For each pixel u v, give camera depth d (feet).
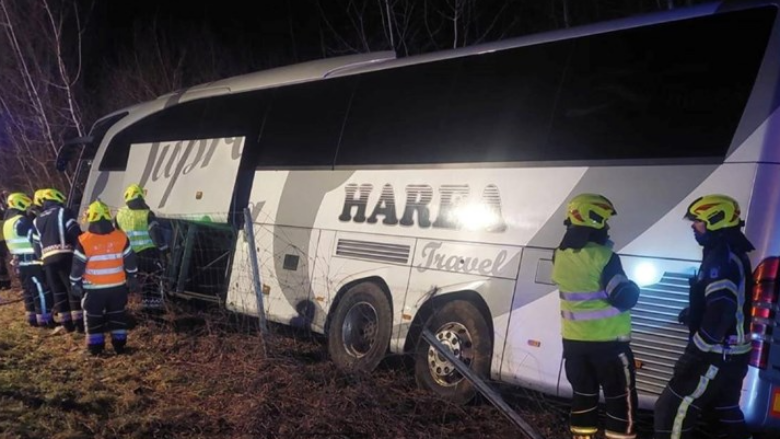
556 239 19.45
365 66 27.25
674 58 17.95
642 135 18.12
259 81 31.96
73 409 20.74
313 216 27.40
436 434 19.15
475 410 21.06
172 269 35.17
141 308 33.06
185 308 34.09
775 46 16.29
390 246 24.13
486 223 21.30
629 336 16.21
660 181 17.52
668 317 16.94
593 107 19.33
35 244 31.55
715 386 14.53
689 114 17.37
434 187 23.04
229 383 22.89
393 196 24.39
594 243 16.31
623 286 15.75
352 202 25.91
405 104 24.80
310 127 28.58
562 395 18.88
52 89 66.18
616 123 18.72
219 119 33.53
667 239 17.17
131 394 22.06
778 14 16.43
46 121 62.95
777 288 15.81
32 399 21.26
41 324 33.09
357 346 25.31
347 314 25.44
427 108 23.99
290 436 18.54
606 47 19.42
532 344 19.57
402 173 24.23
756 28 16.71
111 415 20.40
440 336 22.26
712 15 17.52
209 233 33.63
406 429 19.19
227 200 31.07
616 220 18.08
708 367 14.44
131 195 33.19
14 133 66.64
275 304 28.60
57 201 31.63
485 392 16.38
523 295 19.94
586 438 16.71
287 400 21.03
